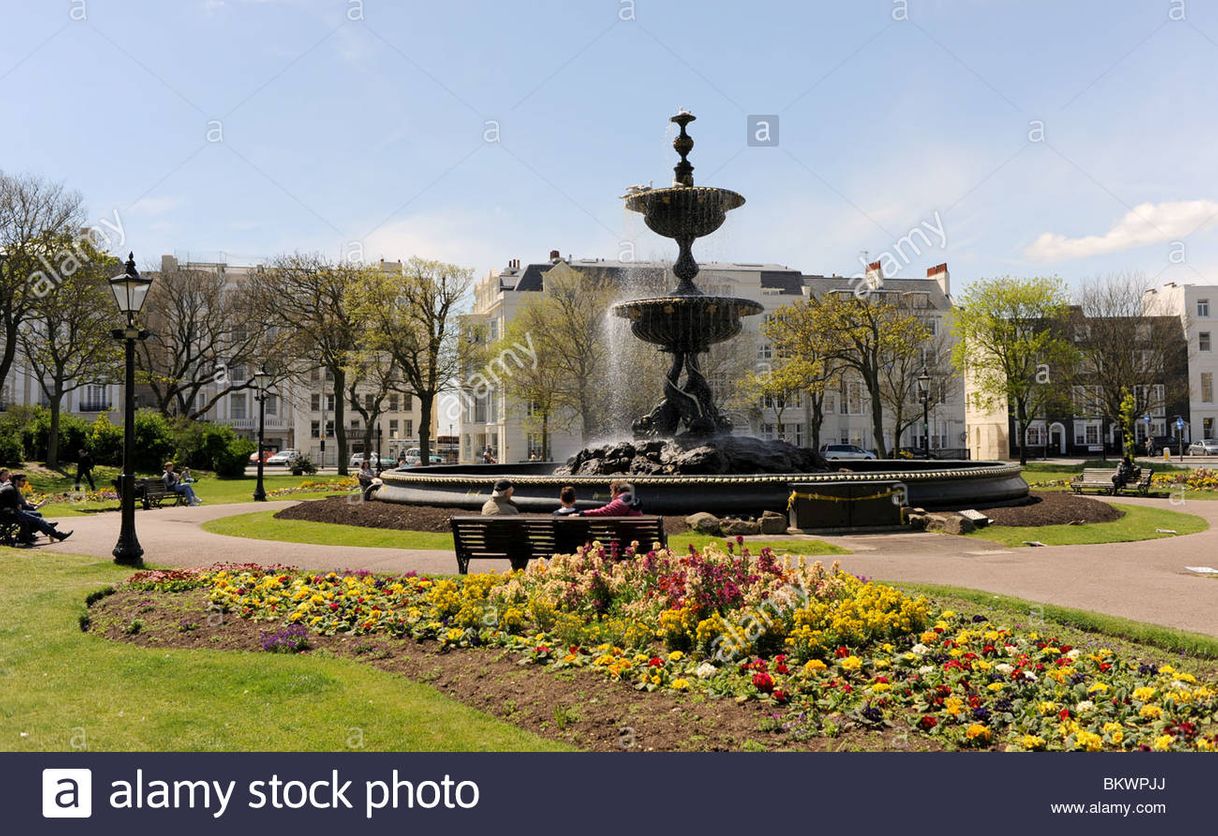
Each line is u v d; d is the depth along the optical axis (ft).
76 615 26.40
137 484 76.07
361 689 19.45
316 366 169.37
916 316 145.18
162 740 16.43
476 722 17.40
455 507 52.65
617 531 30.66
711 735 16.34
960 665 19.29
